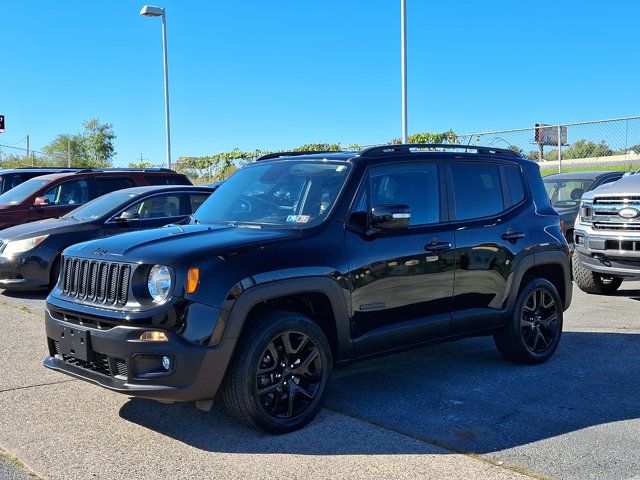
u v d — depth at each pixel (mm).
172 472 3896
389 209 4832
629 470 3895
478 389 5457
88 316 4367
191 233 4773
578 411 4918
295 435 4461
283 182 5406
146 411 4914
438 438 4402
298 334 4555
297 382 4594
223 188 5922
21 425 4648
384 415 4844
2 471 3910
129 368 4156
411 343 5250
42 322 7875
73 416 4816
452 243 5457
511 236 5910
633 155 15336
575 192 12273
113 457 4113
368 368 6113
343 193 4988
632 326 7758
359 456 4113
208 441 4355
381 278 4977
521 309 6004
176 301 4117
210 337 4141
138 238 4676
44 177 12195
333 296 4680
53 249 9445
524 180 6340
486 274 5695
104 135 44781
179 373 4102
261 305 4559
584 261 9289
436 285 5344
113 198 10320
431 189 5520
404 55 16953
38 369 5969
